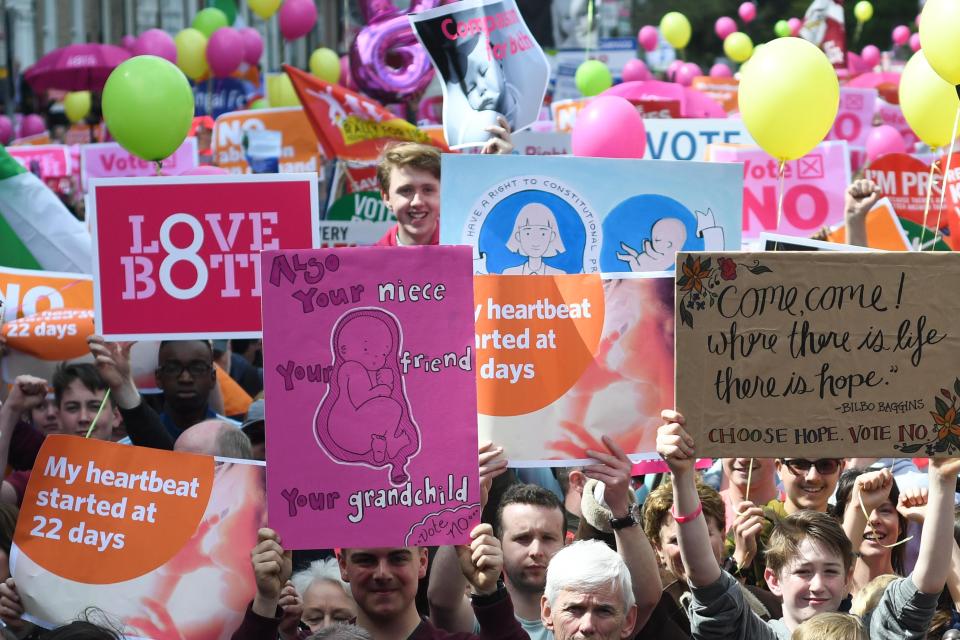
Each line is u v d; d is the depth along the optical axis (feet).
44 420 40.98
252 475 29.43
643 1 256.93
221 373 47.32
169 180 32.91
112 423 41.24
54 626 29.22
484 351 30.04
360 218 64.44
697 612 27.32
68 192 94.99
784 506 37.01
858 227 42.37
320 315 28.30
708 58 260.01
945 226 54.85
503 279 29.99
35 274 42.22
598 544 27.35
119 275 33.04
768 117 39.45
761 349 27.63
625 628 27.71
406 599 28.78
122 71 40.34
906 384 27.76
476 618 30.25
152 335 33.09
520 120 44.96
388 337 28.37
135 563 29.25
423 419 28.32
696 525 27.22
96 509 29.48
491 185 33.99
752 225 54.49
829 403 27.68
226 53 95.04
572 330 30.09
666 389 30.25
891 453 27.71
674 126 61.26
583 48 134.41
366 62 76.64
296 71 64.13
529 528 31.45
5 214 42.78
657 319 30.22
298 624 29.78
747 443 27.66
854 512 34.91
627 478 29.71
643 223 34.45
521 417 29.99
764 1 251.80
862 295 27.61
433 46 45.19
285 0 98.63
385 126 64.44
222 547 29.22
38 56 159.02
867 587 31.04
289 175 32.89
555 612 26.86
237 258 32.99
